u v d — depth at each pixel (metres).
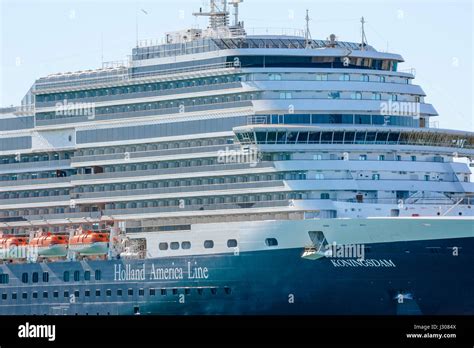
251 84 195.00
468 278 182.12
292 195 191.00
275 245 188.50
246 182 194.50
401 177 194.12
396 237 183.38
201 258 194.50
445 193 196.00
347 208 189.50
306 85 194.75
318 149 192.00
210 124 198.62
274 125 191.88
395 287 184.25
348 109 194.12
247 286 190.62
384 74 198.62
